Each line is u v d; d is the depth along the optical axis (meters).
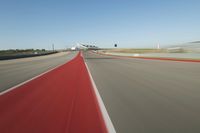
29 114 5.53
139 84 10.61
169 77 13.12
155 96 7.68
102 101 6.99
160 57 45.31
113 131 4.32
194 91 8.52
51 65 26.72
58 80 12.57
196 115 5.38
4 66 25.53
